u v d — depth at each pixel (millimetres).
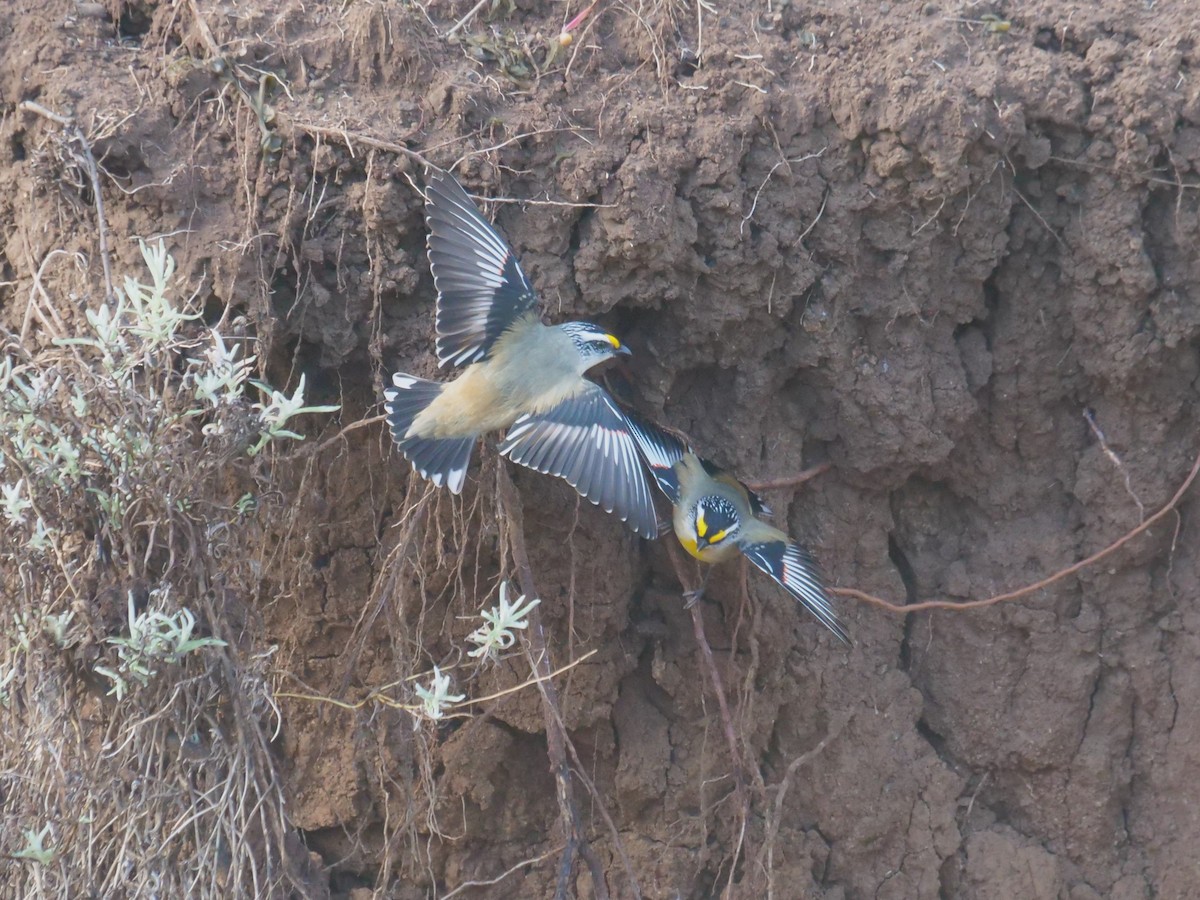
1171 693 12648
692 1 11453
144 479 8695
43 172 10289
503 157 10648
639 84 11188
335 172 10406
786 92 11211
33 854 8242
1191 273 11570
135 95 10500
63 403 9094
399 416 9375
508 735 12047
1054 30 11594
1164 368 11977
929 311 11867
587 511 11664
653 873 12203
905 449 12070
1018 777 12867
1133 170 11344
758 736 12289
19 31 10812
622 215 10695
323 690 11758
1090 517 12570
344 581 11602
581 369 9453
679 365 11664
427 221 9672
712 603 12094
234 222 10344
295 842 9695
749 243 11188
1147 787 12766
